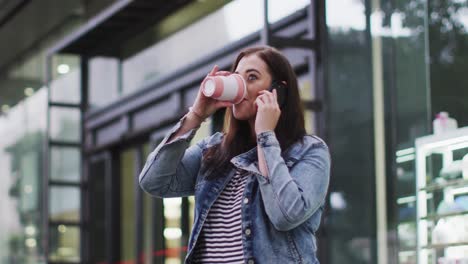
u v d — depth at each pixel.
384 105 6.46
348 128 6.72
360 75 6.67
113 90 10.88
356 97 6.68
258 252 2.52
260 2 7.71
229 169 2.67
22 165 13.65
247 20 8.00
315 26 6.96
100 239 11.16
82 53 11.48
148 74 10.05
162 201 9.47
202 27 8.89
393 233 6.29
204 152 2.75
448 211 4.61
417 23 6.21
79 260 11.22
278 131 2.67
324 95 6.85
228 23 8.36
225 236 2.58
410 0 6.29
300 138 2.66
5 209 14.20
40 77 13.22
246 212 2.55
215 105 2.74
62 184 11.30
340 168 6.74
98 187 11.27
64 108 11.46
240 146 2.71
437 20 5.95
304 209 2.47
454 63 5.79
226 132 2.83
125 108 10.41
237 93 2.63
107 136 11.02
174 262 9.13
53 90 11.39
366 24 6.65
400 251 6.19
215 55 8.42
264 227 2.53
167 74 9.41
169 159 2.74
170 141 2.74
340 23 6.86
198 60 8.72
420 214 4.73
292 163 2.58
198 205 2.63
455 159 4.61
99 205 11.21
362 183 6.57
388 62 6.46
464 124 5.62
